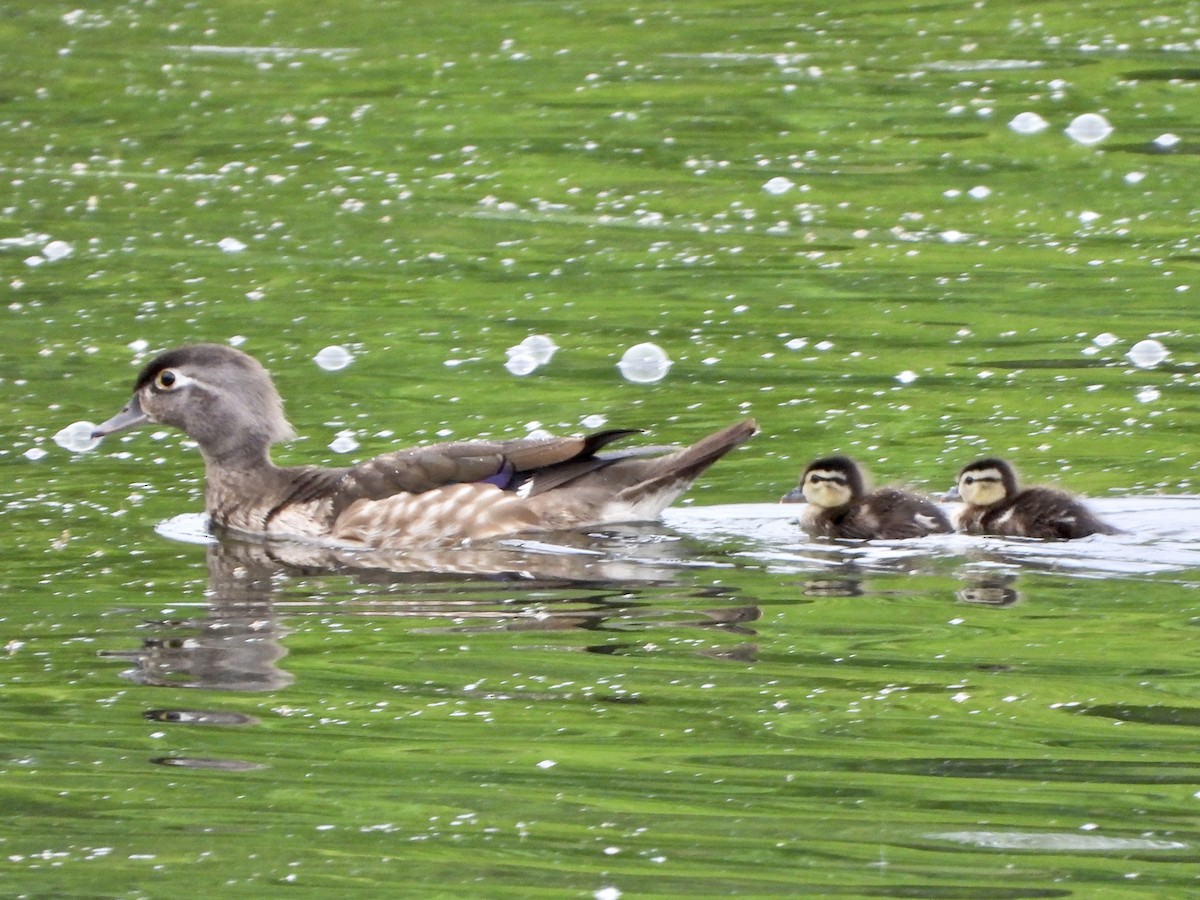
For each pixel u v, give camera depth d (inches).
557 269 869.8
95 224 956.6
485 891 321.7
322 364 736.3
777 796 357.1
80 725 402.0
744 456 619.8
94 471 626.8
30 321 797.2
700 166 1051.3
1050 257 871.1
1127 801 353.1
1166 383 683.4
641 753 379.6
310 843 342.3
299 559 538.9
